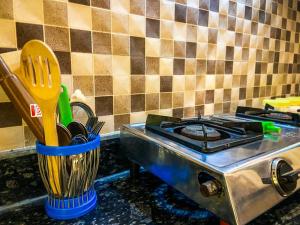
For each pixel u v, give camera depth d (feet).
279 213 1.67
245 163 1.34
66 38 1.93
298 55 4.40
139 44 2.36
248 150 1.60
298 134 2.08
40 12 1.78
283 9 3.84
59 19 1.87
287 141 1.83
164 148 1.67
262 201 1.31
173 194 1.96
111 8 2.13
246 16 3.31
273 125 2.20
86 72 2.07
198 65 2.91
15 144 1.81
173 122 2.26
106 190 2.02
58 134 1.57
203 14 2.83
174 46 2.64
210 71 3.05
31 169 1.82
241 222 1.17
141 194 1.95
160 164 1.72
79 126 1.71
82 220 1.60
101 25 2.10
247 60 3.48
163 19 2.50
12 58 1.70
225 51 3.16
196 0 2.73
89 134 1.77
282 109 3.22
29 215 1.69
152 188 2.06
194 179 1.40
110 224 1.55
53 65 1.40
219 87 3.20
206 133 1.72
